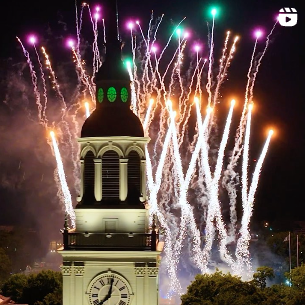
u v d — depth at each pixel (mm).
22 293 100250
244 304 81188
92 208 60219
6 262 149250
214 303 81750
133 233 59812
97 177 60562
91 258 59750
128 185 60812
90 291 59812
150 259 59625
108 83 61500
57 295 95500
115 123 60750
